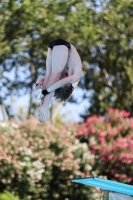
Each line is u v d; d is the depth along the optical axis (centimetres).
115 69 4647
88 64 4641
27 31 4184
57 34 4141
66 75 1116
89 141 3048
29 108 4631
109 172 3030
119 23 4384
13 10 4044
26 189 2719
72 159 2886
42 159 2772
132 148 3034
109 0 4447
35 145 2786
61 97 1116
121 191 1423
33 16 4031
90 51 4516
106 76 4694
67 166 2834
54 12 4144
